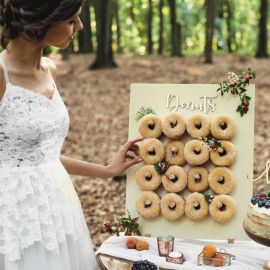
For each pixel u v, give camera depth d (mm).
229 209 2502
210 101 2592
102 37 11258
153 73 11117
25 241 1959
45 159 2039
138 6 17438
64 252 2055
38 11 1837
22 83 1971
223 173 2508
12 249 1939
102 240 4043
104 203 4844
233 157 2504
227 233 2547
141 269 2207
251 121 2541
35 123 1947
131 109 2645
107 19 11227
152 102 2635
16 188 1960
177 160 2551
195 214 2525
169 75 10945
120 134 7395
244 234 2531
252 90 2541
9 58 1979
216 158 2510
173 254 2334
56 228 2031
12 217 1953
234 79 2547
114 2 16359
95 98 9156
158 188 2619
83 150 6777
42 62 2162
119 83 10180
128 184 2631
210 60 12508
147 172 2574
